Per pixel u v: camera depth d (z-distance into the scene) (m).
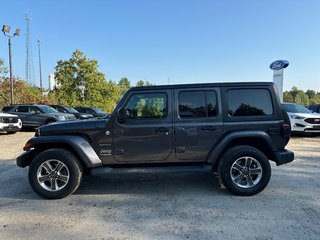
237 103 5.13
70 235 3.68
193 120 5.07
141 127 5.04
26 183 5.99
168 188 5.54
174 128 5.05
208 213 4.30
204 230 3.76
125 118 5.05
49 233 3.73
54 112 17.52
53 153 4.93
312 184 5.67
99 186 5.71
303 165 7.28
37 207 4.65
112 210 4.48
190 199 4.91
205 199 4.89
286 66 16.05
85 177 6.33
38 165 4.94
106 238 3.59
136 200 4.91
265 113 5.12
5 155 9.03
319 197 4.93
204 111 5.10
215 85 5.12
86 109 25.80
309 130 12.66
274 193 5.14
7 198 5.09
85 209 4.54
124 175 6.50
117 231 3.77
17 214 4.37
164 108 5.09
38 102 30.56
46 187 5.00
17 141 12.43
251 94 5.14
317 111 15.60
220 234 3.64
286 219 4.05
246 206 4.55
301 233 3.64
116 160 5.11
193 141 5.07
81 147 4.93
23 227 3.92
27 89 29.84
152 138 5.06
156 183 5.87
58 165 4.99
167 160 5.14
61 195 4.96
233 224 3.92
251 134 4.98
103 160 5.11
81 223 4.03
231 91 5.13
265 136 5.00
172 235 3.64
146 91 5.10
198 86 5.12
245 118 5.09
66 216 4.28
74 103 39.09
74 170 4.96
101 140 5.07
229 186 4.98
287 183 5.73
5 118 14.55
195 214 4.27
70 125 5.14
